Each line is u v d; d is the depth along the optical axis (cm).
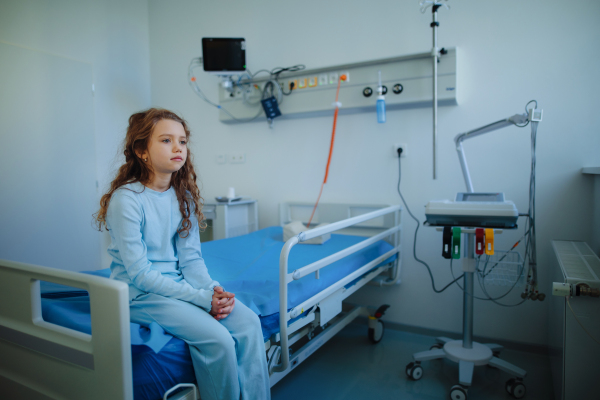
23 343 100
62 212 255
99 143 280
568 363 132
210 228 274
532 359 198
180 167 113
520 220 203
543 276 201
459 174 219
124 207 103
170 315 100
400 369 191
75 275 87
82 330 94
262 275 153
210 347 95
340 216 249
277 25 268
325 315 152
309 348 153
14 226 229
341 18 246
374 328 217
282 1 265
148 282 103
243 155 289
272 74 253
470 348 176
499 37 206
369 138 243
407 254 235
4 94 224
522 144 203
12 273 100
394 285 240
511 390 164
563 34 192
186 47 305
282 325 119
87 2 272
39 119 242
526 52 200
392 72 220
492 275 200
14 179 229
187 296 105
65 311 104
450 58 207
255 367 102
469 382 160
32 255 238
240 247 204
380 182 241
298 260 172
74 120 262
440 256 226
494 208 149
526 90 201
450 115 220
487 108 211
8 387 106
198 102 304
